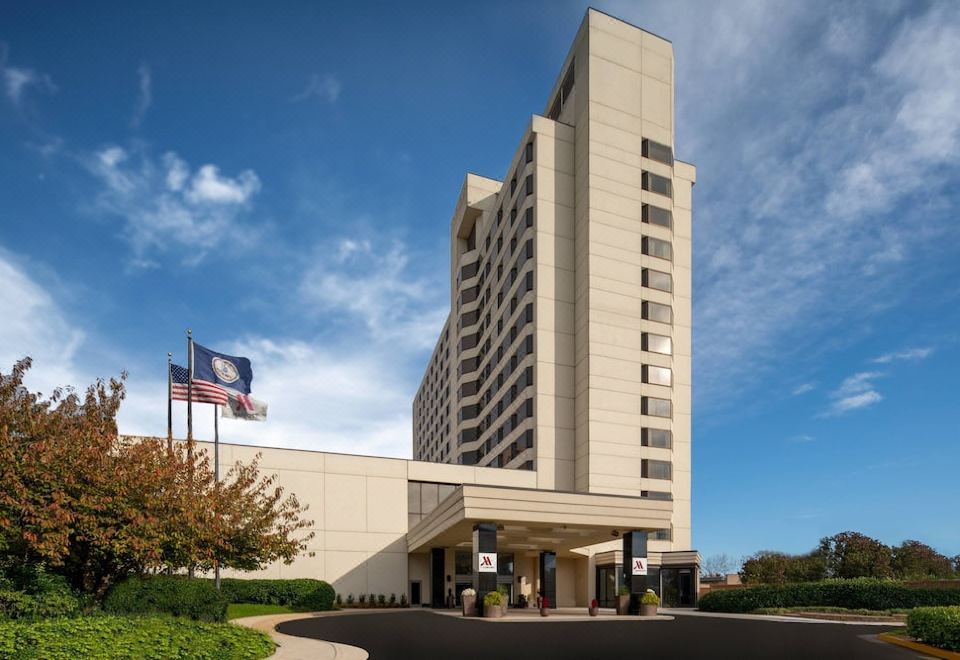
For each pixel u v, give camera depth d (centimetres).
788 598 3822
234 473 4681
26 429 2194
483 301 8338
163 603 2191
